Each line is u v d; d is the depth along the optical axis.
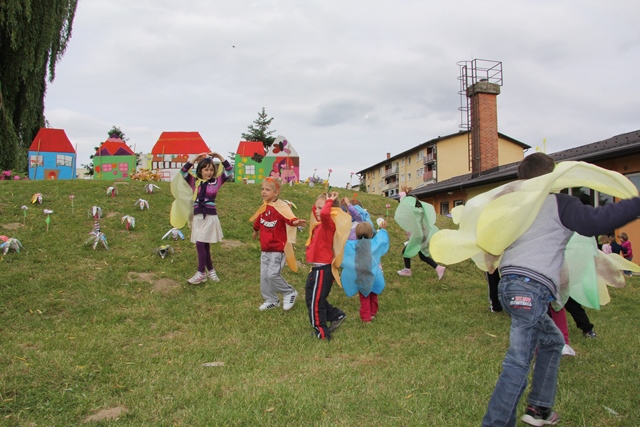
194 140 13.88
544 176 2.61
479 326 5.48
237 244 8.91
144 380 3.58
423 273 8.63
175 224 6.83
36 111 18.05
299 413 2.96
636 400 3.22
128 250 7.84
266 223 5.98
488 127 26.42
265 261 5.96
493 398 2.53
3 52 16.94
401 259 9.28
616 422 2.87
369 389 3.36
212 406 3.07
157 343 4.67
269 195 6.02
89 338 4.69
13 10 15.91
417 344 4.68
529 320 2.53
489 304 6.74
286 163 14.27
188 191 6.73
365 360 4.15
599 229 2.47
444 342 4.77
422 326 5.47
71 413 2.98
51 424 2.83
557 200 2.69
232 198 11.70
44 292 5.97
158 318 5.54
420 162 57.56
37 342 4.52
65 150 13.80
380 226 10.05
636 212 2.38
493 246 2.64
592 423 2.86
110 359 4.06
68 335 4.78
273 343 4.68
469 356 4.24
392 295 7.30
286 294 5.98
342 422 2.84
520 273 2.58
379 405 3.08
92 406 3.10
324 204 5.19
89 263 7.13
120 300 6.00
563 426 2.83
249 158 14.19
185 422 2.85
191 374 3.73
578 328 5.39
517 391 2.48
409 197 7.48
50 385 3.39
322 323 4.90
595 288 3.56
